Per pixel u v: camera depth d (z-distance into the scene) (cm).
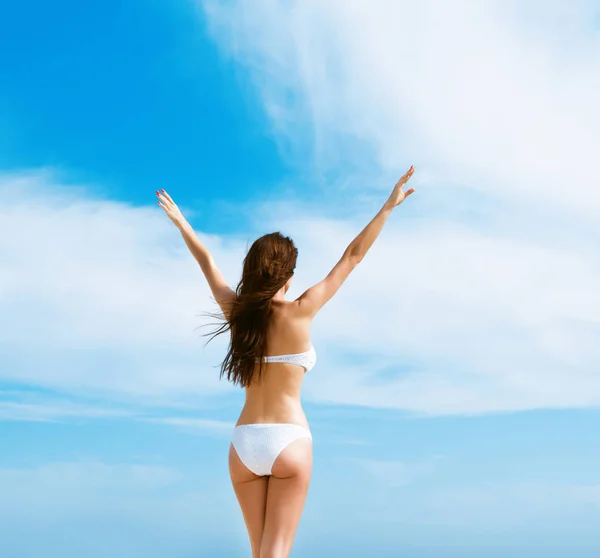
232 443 337
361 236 353
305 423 335
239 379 336
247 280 338
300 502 329
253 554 337
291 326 334
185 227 389
